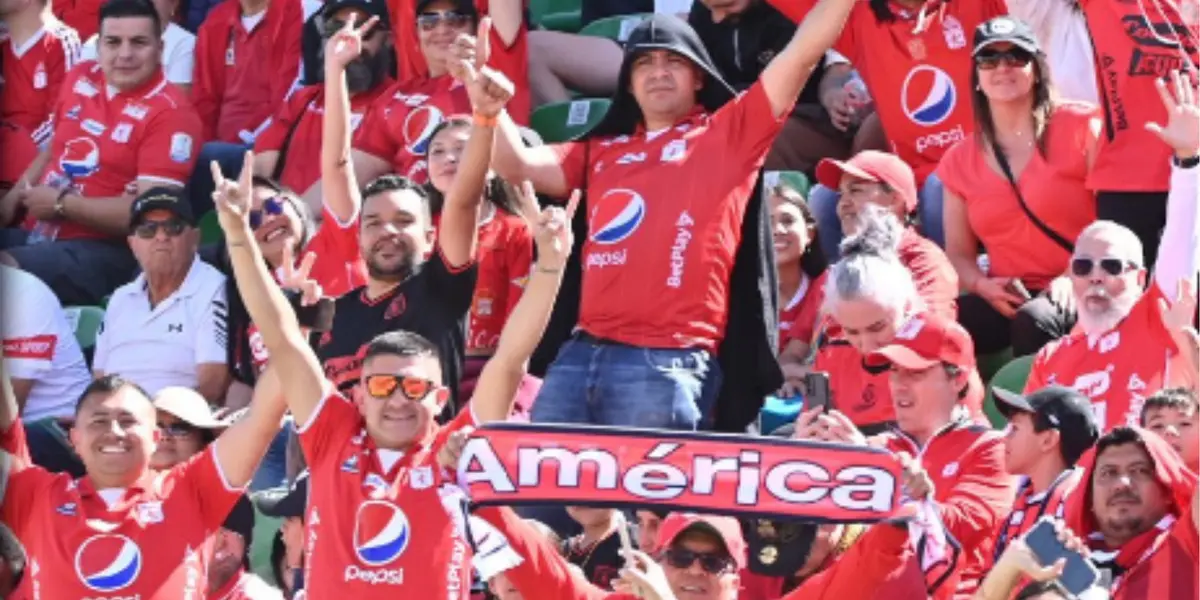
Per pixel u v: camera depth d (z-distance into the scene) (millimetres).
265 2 40000
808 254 32688
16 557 27219
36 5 40344
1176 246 28516
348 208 31688
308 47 38531
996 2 34000
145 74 38031
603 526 26703
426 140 35375
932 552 23109
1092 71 33938
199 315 34062
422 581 24812
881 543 23094
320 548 25109
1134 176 31266
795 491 23375
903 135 34156
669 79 28906
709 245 28562
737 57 35031
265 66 39844
